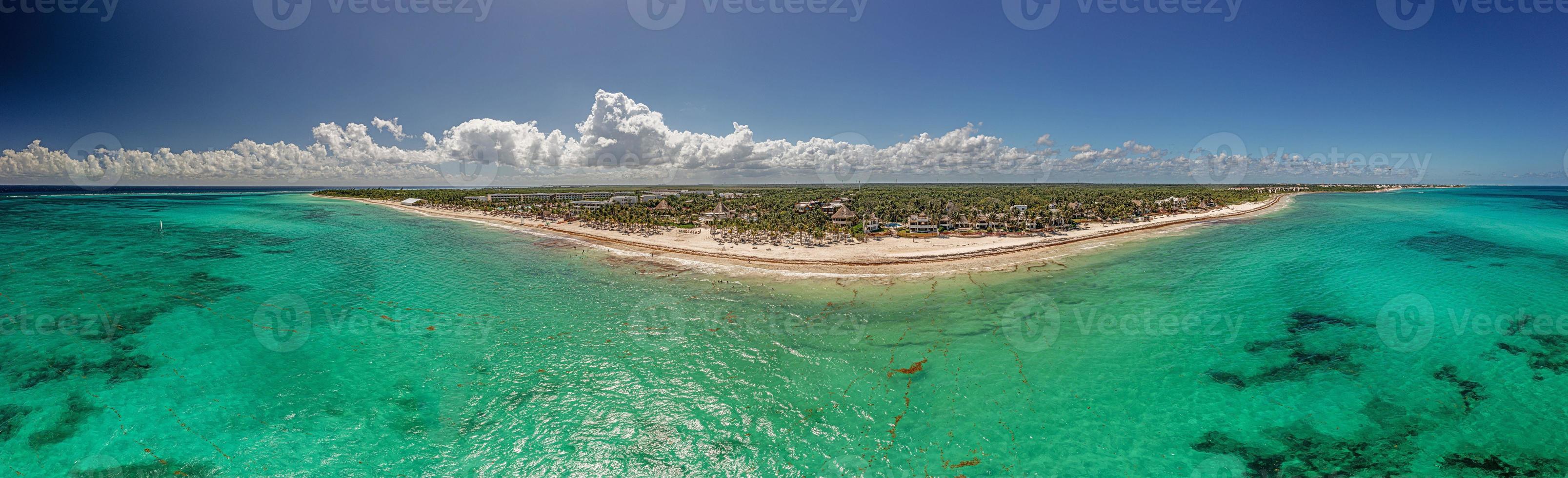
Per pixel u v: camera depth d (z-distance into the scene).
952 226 88.81
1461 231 88.00
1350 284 50.44
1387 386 29.92
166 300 44.31
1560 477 22.28
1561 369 31.03
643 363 33.91
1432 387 29.58
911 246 74.38
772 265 62.19
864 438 26.22
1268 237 83.50
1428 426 26.05
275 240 79.62
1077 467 24.00
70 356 32.84
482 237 87.19
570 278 56.03
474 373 32.38
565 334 38.62
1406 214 124.69
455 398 29.50
